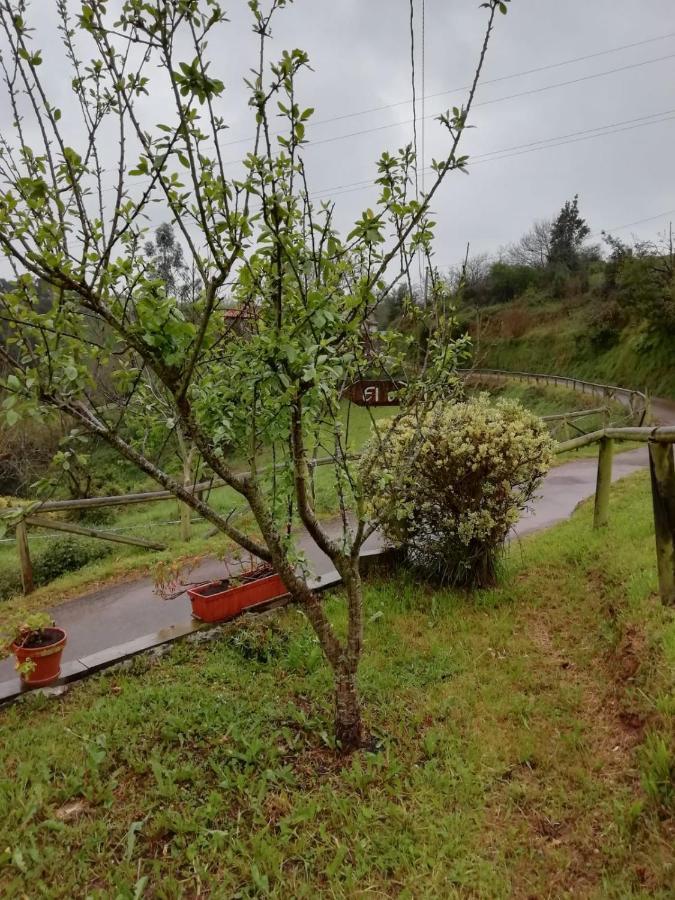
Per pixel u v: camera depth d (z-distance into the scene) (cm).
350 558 316
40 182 207
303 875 248
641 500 727
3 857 251
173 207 234
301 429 303
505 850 258
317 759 318
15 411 224
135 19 211
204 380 317
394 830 267
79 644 521
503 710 348
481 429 485
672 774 267
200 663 415
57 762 311
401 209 257
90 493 1102
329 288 268
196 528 909
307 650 418
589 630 430
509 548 608
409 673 396
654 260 2853
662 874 229
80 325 245
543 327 3647
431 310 337
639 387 2758
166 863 252
